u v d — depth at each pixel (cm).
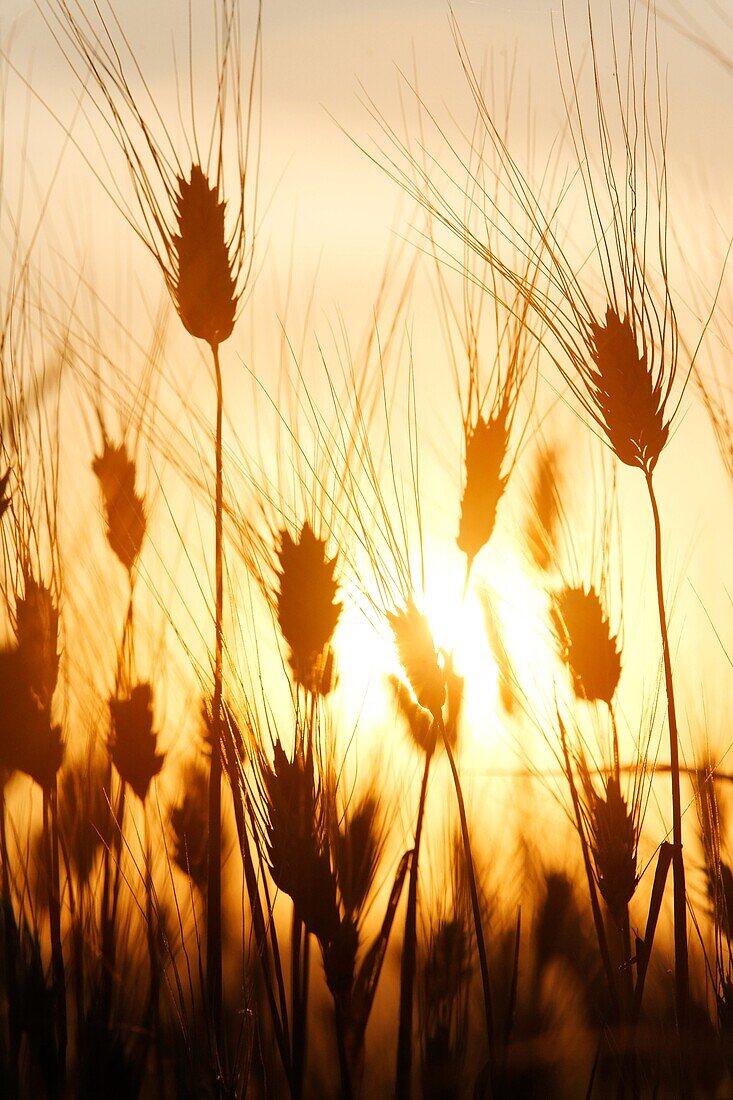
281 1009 107
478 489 112
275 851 106
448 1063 110
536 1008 112
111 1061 109
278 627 109
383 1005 113
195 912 112
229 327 113
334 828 107
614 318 110
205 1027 108
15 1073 109
